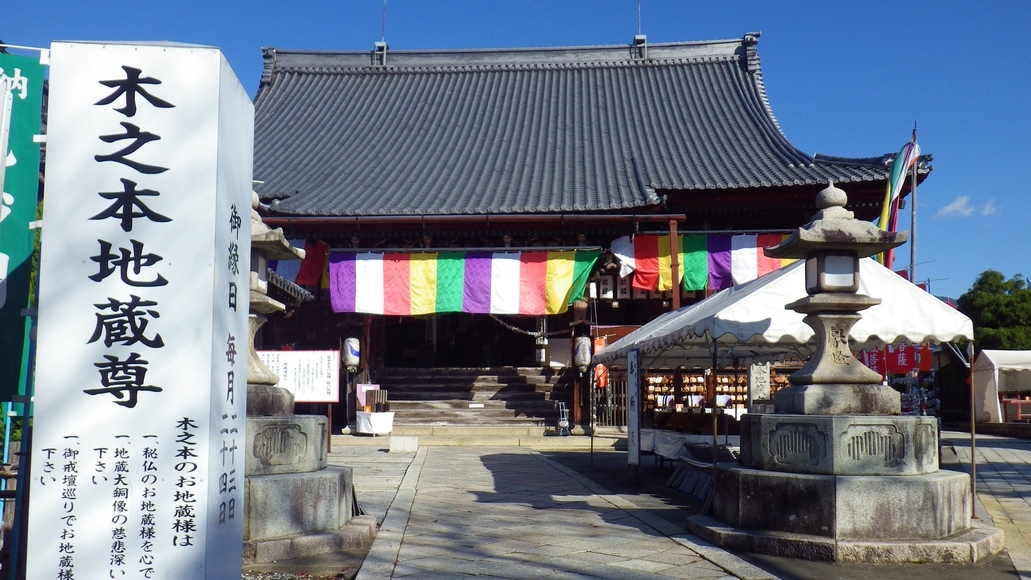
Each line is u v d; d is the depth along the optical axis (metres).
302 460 7.02
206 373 4.13
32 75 5.93
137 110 4.22
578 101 29.55
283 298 18.86
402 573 5.92
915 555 6.32
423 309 18.64
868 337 8.16
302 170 24.70
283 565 6.20
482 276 18.62
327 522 6.89
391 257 18.72
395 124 28.56
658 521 8.04
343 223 20.47
